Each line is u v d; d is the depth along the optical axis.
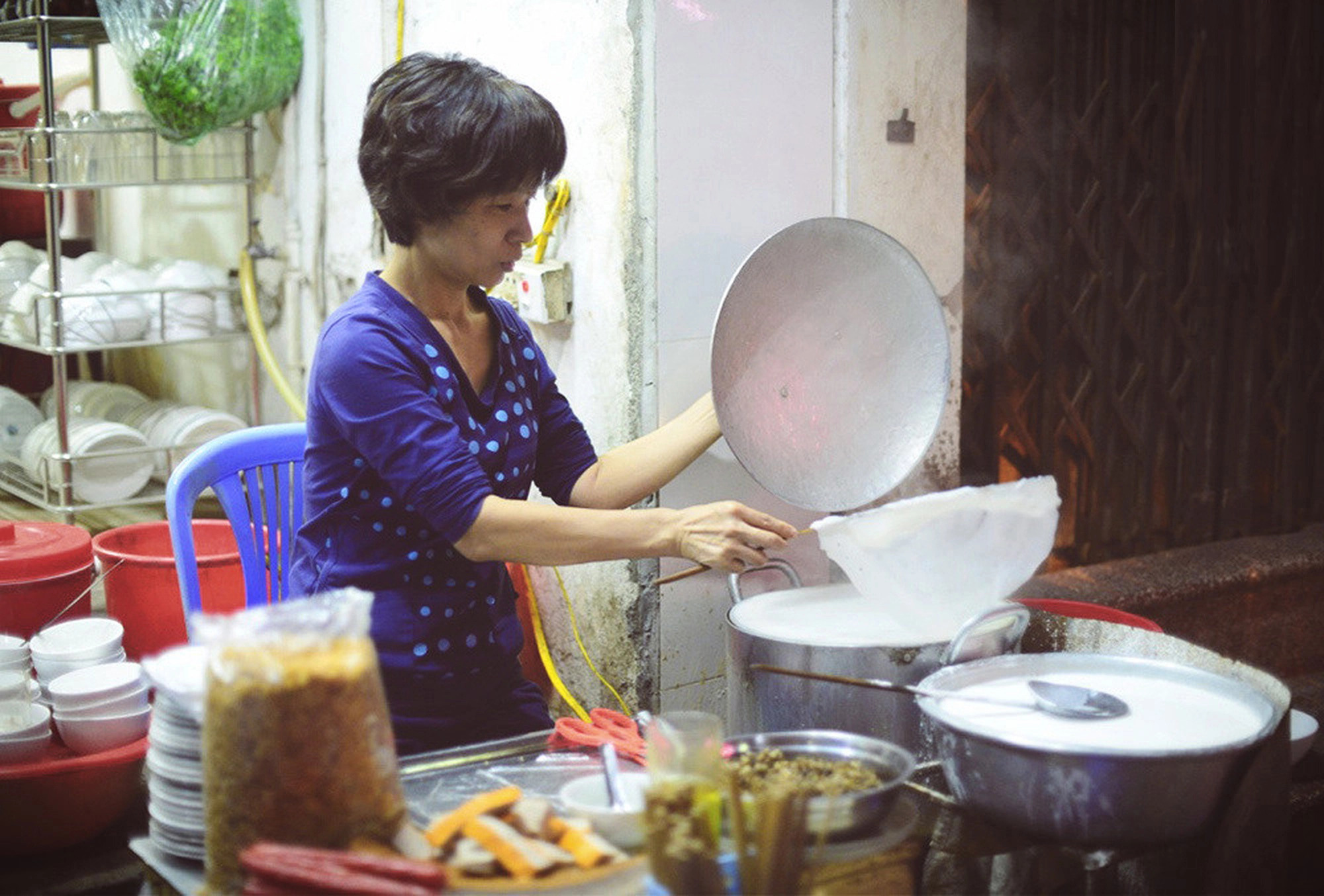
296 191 4.18
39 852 2.01
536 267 3.10
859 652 2.11
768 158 3.02
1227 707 1.97
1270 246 4.09
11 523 3.12
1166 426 3.98
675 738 1.59
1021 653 2.38
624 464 2.57
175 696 1.69
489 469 2.29
